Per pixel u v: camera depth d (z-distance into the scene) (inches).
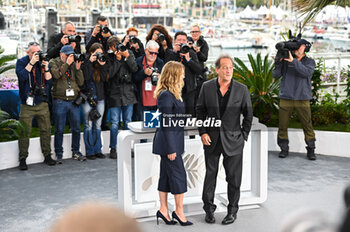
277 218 167.6
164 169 156.9
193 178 175.8
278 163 244.4
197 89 214.2
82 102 240.2
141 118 234.7
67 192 197.0
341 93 335.3
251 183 184.1
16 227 158.9
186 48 209.9
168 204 175.9
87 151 249.3
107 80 241.3
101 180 214.2
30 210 175.5
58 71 233.1
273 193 195.9
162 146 152.6
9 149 233.3
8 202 184.4
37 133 282.4
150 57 226.5
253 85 286.8
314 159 249.6
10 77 323.9
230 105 155.4
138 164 166.2
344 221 37.4
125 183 163.2
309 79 247.3
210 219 162.6
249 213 173.0
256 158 181.0
